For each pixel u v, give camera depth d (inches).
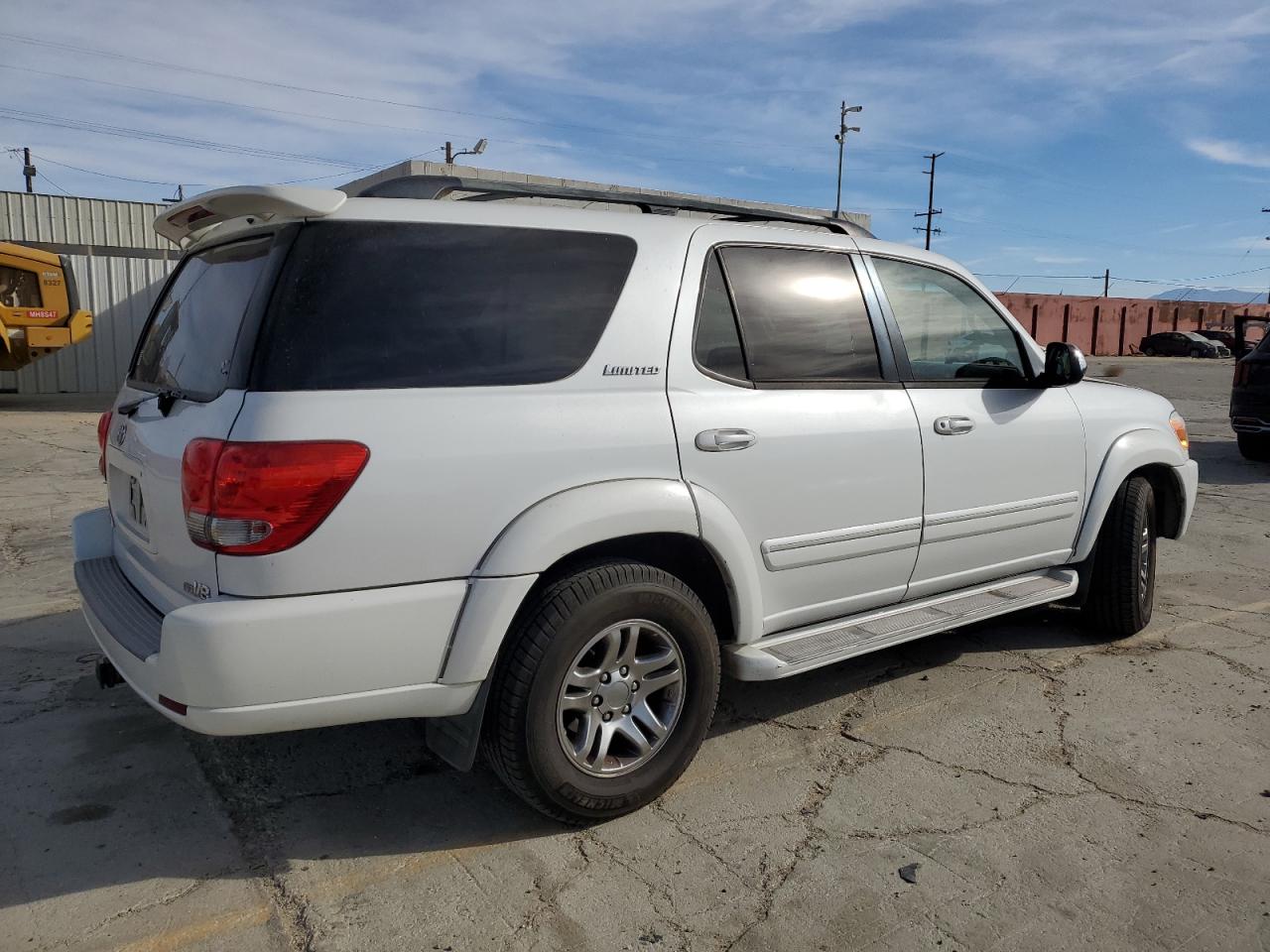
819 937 97.7
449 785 127.0
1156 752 139.7
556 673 107.8
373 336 101.6
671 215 130.5
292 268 100.0
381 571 98.7
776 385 130.7
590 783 113.3
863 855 112.2
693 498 118.0
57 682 157.9
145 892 102.8
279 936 96.4
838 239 145.3
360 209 104.8
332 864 108.8
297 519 94.0
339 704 98.9
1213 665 174.9
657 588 114.3
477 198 137.3
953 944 97.0
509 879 106.6
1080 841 115.7
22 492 319.0
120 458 124.7
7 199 860.0
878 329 145.6
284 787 125.6
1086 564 183.0
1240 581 233.1
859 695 159.3
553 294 113.8
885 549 143.1
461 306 107.3
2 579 217.6
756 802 123.9
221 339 106.4
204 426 98.3
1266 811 123.3
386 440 98.3
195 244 130.3
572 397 111.6
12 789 123.6
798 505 130.7
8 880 104.5
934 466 147.5
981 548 159.0
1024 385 165.3
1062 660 176.6
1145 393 196.2
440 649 102.2
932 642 186.5
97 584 122.3
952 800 125.0
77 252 679.7
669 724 119.8
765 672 125.4
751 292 131.4
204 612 93.4
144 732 140.3
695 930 98.5
